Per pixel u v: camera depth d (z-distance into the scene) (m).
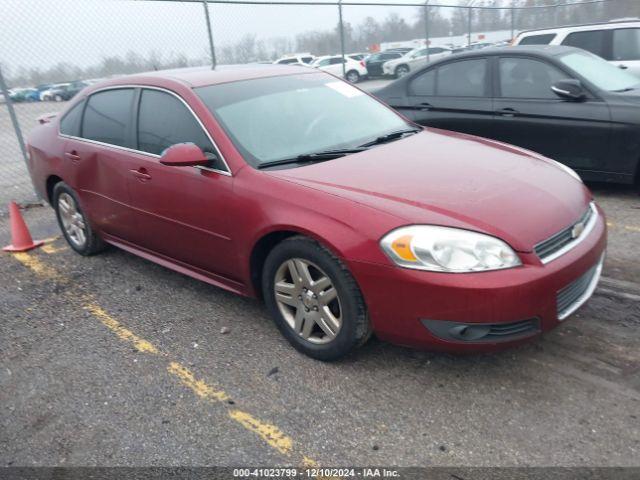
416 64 15.41
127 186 4.11
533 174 3.27
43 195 5.36
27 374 3.35
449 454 2.50
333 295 2.99
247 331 3.63
